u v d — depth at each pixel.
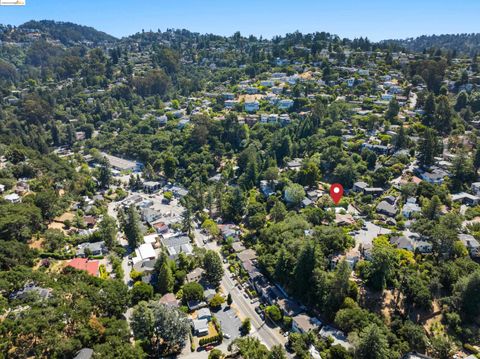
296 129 189.62
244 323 84.62
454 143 162.50
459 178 137.75
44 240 113.69
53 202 132.38
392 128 178.88
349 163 145.12
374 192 136.50
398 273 89.19
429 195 127.06
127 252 122.44
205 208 154.00
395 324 79.38
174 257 114.19
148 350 79.62
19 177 157.12
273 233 113.81
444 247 95.88
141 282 98.06
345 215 123.44
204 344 81.81
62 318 73.81
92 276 93.75
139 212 148.00
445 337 78.19
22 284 85.50
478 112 194.50
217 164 190.62
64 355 68.06
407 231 113.00
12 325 68.38
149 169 187.88
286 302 92.31
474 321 81.94
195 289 94.75
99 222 135.00
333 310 85.69
